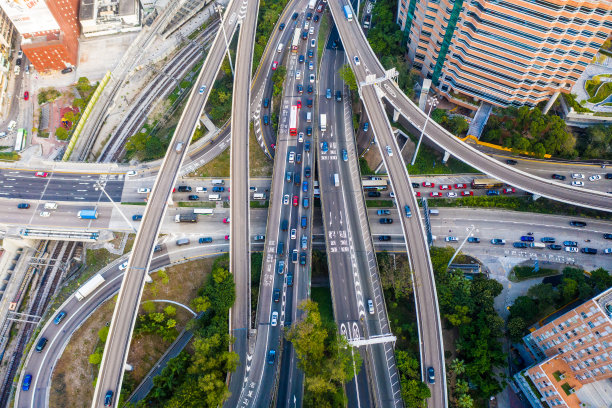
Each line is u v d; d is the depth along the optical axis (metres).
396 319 173.75
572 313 140.75
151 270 190.00
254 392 153.88
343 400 144.38
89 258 196.25
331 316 174.75
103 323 177.88
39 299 197.25
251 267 185.50
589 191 189.75
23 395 164.50
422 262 172.75
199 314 179.00
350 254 177.50
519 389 159.75
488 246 193.38
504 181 193.25
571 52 179.50
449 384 160.25
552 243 192.12
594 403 141.50
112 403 146.00
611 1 157.75
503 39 183.25
